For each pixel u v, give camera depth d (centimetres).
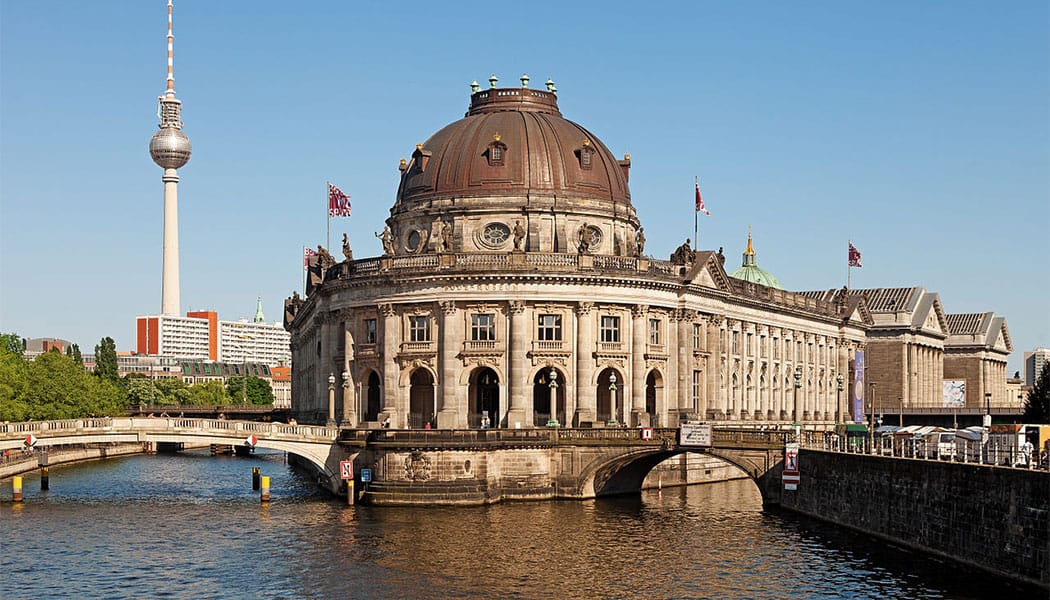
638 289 12288
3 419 15200
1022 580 6538
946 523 7525
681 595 6981
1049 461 6850
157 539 8700
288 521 9500
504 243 12838
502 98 13950
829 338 17338
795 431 10938
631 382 12269
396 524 9312
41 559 7994
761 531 9081
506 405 11875
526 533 8931
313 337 16062
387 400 12206
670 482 12575
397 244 13425
